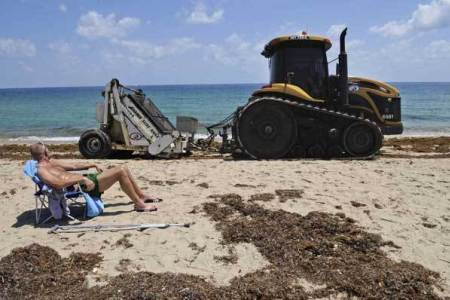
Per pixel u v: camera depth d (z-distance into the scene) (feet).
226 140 39.06
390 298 13.66
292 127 35.19
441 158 35.76
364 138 34.91
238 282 14.38
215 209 20.90
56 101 198.29
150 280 14.24
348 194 23.59
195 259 16.08
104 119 37.17
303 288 14.17
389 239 17.79
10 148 48.91
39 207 21.95
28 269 15.07
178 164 32.83
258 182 26.30
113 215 20.42
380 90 36.88
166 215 20.26
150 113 38.40
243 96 232.94
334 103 35.76
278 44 36.06
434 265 15.78
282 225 18.62
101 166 32.48
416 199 22.75
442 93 232.53
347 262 15.71
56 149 48.24
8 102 192.65
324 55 35.99
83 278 14.67
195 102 180.04
